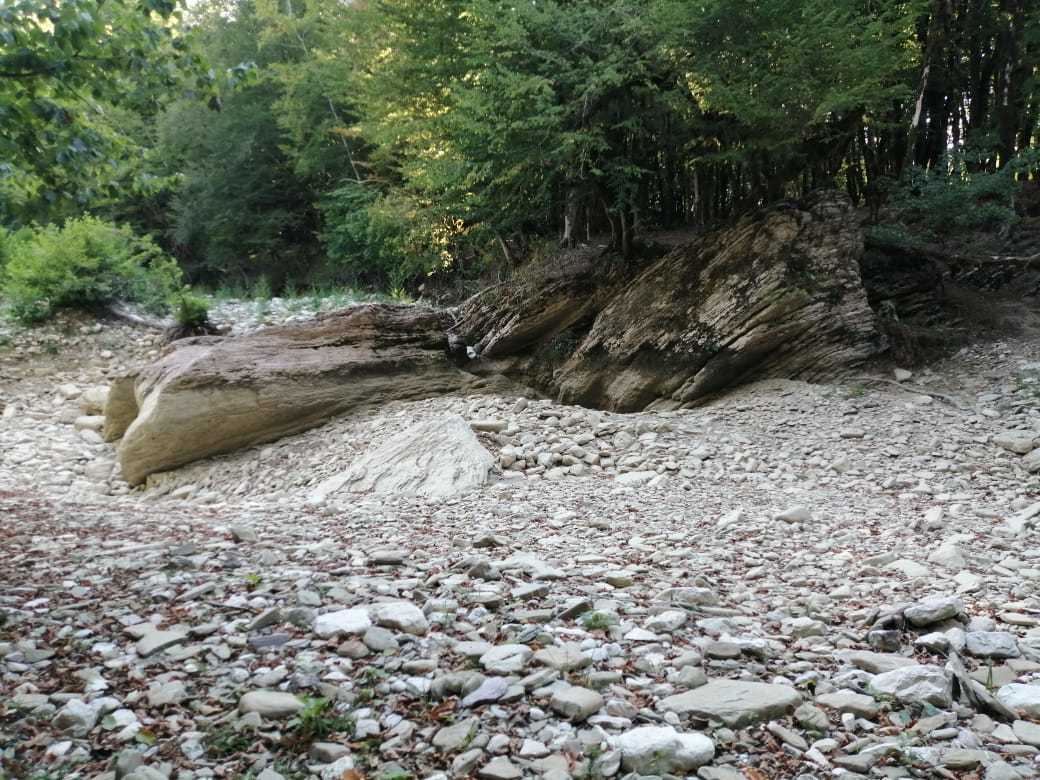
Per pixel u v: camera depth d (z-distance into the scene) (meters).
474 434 9.94
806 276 12.69
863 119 14.17
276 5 28.88
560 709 2.96
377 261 25.38
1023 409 10.74
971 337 13.57
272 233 31.19
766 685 3.14
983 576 5.21
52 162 4.80
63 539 5.93
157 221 35.47
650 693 3.18
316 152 27.45
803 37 12.02
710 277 13.16
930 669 3.29
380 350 13.44
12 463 12.36
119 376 13.08
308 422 12.26
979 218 15.84
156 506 8.61
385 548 5.73
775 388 12.45
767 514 7.30
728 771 2.58
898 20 14.20
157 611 4.13
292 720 2.91
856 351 12.60
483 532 6.49
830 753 2.73
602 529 6.70
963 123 20.92
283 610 4.00
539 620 4.02
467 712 2.99
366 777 2.58
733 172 18.81
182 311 17.38
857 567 5.45
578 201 15.08
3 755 2.70
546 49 13.22
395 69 17.17
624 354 13.41
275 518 7.25
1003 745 2.78
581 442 10.38
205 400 11.54
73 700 3.04
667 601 4.43
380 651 3.55
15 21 4.39
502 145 12.92
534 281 14.72
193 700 3.12
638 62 12.37
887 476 8.88
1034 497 7.93
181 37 5.01
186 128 30.53
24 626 3.87
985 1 18.78
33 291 17.73
